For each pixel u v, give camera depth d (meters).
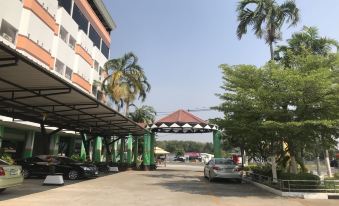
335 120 14.05
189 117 33.69
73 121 23.33
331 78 15.09
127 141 40.66
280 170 19.53
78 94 14.41
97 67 45.16
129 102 41.94
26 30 25.30
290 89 14.44
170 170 35.88
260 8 25.64
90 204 10.81
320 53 24.05
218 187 17.70
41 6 27.62
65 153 40.19
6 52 8.95
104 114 20.81
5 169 11.84
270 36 25.30
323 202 12.78
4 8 22.70
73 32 35.59
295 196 14.25
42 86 12.82
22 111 17.83
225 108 16.95
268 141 17.69
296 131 14.54
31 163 19.64
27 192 13.38
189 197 13.21
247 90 15.37
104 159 42.09
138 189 15.62
